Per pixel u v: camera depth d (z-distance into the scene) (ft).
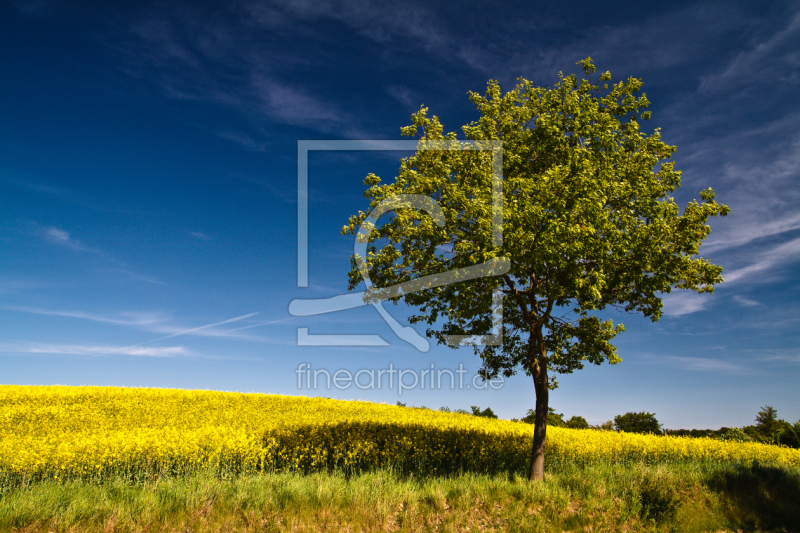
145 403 86.84
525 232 32.50
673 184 39.68
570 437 62.54
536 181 34.88
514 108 40.88
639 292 41.27
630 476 34.60
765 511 31.48
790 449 63.52
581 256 32.35
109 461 35.27
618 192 36.47
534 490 31.68
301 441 46.16
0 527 23.02
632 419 116.88
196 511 26.50
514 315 43.27
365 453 44.24
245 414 76.74
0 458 33.81
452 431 57.06
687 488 33.73
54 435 47.19
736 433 96.17
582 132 36.91
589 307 40.40
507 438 56.24
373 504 28.40
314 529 25.36
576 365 43.52
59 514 24.73
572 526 27.73
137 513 25.91
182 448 37.76
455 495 30.63
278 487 30.86
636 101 40.88
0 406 77.66
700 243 39.81
